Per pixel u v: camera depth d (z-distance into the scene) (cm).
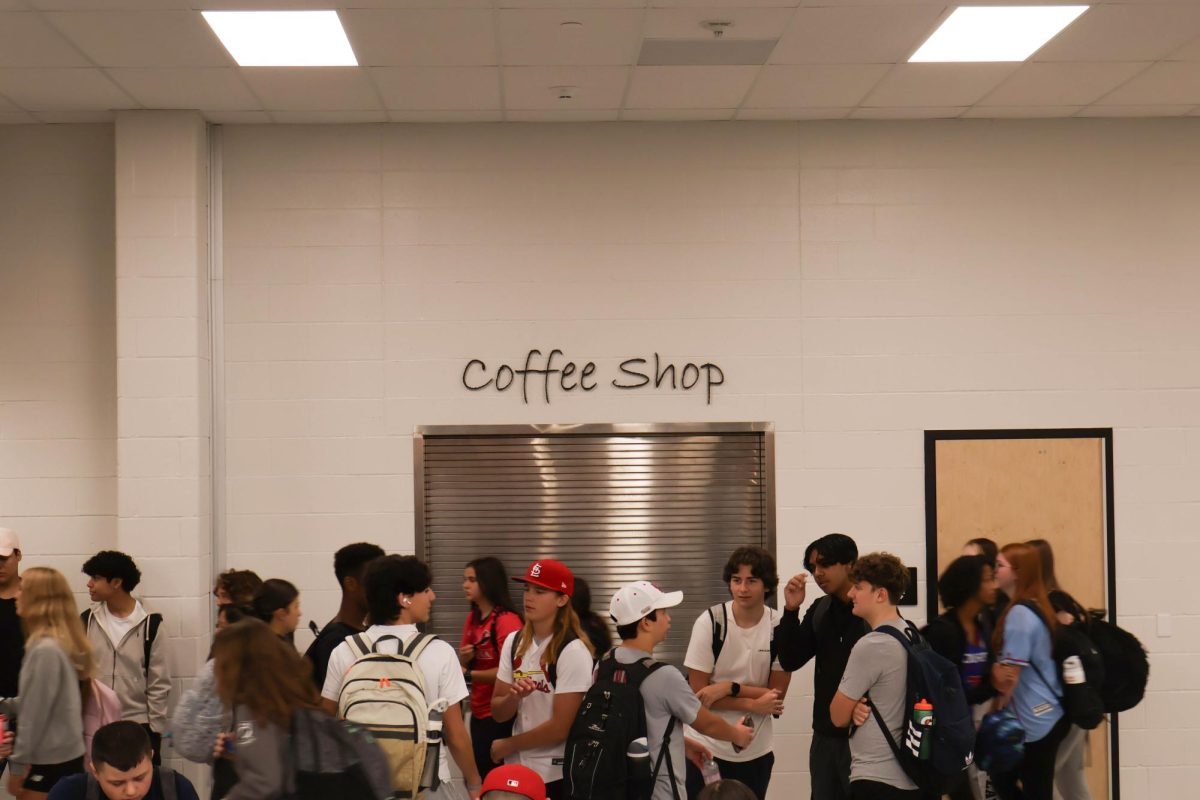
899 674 434
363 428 679
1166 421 687
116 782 349
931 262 688
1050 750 492
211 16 521
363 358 680
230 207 680
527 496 685
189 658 639
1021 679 493
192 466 645
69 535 677
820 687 527
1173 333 691
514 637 468
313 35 546
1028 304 689
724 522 686
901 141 691
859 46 568
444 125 687
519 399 682
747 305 686
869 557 453
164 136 654
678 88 628
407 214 684
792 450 684
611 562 684
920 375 686
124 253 650
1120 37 558
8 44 552
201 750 358
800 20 534
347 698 397
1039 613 493
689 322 685
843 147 691
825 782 522
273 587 486
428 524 682
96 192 683
